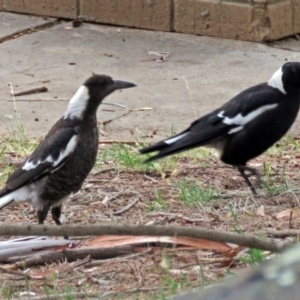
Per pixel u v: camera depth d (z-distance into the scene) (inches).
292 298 89.7
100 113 561.9
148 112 564.7
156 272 289.0
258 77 634.2
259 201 383.2
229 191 404.2
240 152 405.7
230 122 402.3
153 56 684.7
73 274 292.5
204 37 724.0
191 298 93.1
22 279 289.4
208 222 348.2
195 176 430.3
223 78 633.0
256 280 92.0
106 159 456.4
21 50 698.8
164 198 388.5
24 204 395.2
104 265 300.4
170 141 401.7
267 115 402.3
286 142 496.7
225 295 91.7
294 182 415.2
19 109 572.7
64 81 629.9
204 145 411.2
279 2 711.1
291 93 407.8
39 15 779.4
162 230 254.2
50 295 261.6
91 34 737.0
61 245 321.1
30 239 326.0
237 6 707.4
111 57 682.8
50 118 555.5
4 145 487.2
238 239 253.8
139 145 484.4
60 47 705.6
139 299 256.1
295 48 705.6
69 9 766.5
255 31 705.6
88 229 253.3
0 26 755.4
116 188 409.4
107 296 263.0
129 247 312.0
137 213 368.5
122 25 753.0
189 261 299.9
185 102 583.5
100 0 754.2
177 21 732.7
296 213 355.9
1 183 412.5
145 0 737.6
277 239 318.7
